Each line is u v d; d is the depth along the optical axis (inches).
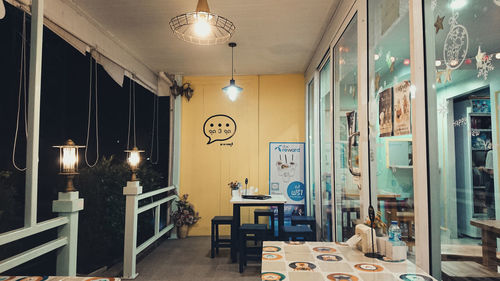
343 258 74.7
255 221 220.5
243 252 167.2
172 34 173.5
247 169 256.4
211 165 258.1
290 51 206.2
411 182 75.8
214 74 258.5
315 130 207.0
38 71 98.6
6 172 106.2
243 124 259.4
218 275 159.8
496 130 46.5
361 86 111.3
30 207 93.0
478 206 50.9
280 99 259.4
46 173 140.6
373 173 103.7
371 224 78.9
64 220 108.0
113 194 171.3
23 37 110.9
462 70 55.6
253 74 260.4
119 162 196.4
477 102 51.2
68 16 136.3
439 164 63.8
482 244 50.1
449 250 60.2
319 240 207.8
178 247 215.9
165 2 138.6
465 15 54.8
